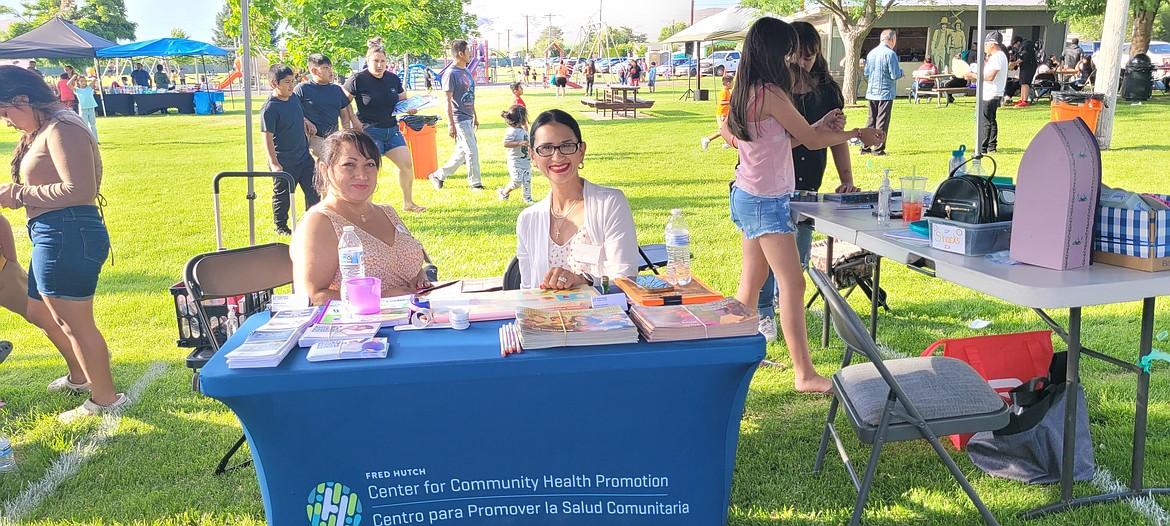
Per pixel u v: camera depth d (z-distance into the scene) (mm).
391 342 2254
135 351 4477
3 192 3320
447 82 9047
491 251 6449
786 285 3619
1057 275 2354
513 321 2418
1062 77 21297
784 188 3523
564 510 2346
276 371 2051
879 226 3207
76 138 3320
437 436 2219
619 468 2309
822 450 2986
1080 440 2818
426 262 3625
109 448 3354
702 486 2344
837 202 3793
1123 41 10859
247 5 4547
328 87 7094
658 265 3840
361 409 2148
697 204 8141
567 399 2199
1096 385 3582
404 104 7980
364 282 2455
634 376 2174
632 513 2361
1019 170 2502
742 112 3408
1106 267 2439
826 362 4105
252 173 4082
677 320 2221
